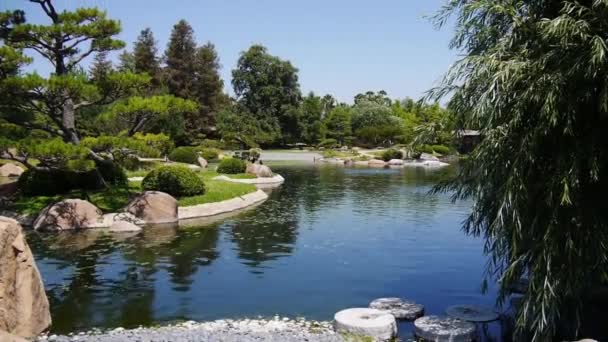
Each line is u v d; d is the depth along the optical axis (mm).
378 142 67812
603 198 5871
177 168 18578
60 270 10344
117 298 8586
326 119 71750
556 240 5703
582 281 5969
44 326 7043
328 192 24422
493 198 6492
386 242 13133
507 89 5598
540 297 5852
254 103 63000
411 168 40844
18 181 18094
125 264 10859
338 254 11844
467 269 10523
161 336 6402
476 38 6699
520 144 5648
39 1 16250
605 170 5762
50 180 17391
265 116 62438
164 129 45156
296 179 31328
